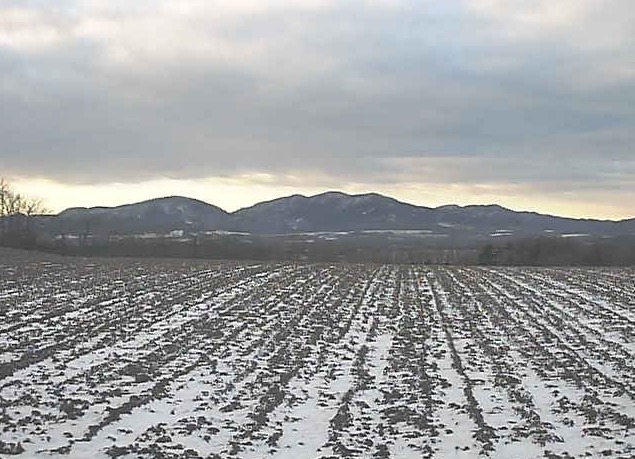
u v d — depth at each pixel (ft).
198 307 120.57
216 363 80.18
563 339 97.76
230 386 70.08
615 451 51.70
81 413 58.80
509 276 187.11
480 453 51.24
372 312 121.60
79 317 106.32
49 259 202.49
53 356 80.48
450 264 258.78
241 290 144.66
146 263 201.46
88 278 153.69
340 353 88.17
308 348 90.22
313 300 133.80
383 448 51.78
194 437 53.83
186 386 69.82
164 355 83.51
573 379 74.28
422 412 62.03
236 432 55.42
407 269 210.59
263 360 83.10
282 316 114.32
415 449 52.16
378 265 229.66
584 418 60.44
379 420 59.93
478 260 290.97
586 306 129.39
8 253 216.13
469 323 111.34
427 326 108.27
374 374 77.51
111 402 63.16
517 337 99.30
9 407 59.82
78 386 68.08
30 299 120.57
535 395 68.54
